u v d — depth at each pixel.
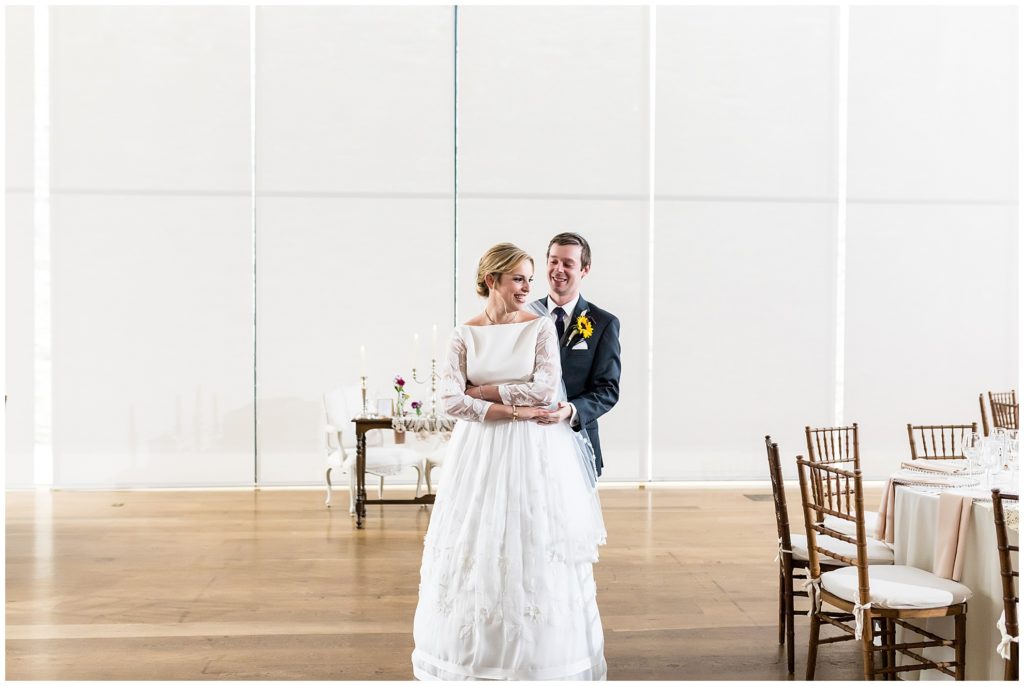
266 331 6.92
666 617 3.65
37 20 6.75
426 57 6.97
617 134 7.04
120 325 6.84
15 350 6.77
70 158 6.79
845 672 3.05
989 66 7.16
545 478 2.70
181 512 5.91
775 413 7.11
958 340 7.20
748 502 6.29
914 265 7.17
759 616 3.67
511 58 6.98
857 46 7.10
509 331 2.81
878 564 3.16
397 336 6.99
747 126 7.08
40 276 6.79
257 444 6.92
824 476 3.82
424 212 6.98
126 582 4.16
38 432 6.80
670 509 6.02
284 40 6.90
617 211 7.04
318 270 6.95
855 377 7.15
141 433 6.86
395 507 6.09
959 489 3.01
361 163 6.96
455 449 2.84
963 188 7.18
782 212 7.10
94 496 6.55
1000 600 2.68
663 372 7.06
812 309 7.12
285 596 3.94
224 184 6.89
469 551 2.64
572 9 6.99
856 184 7.14
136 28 6.82
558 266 3.12
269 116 6.90
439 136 6.98
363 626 3.53
